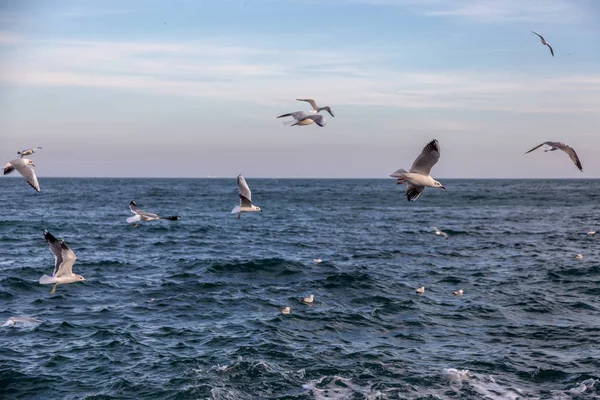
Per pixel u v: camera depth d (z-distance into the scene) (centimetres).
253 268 3522
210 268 3503
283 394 1777
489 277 3422
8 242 4712
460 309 2697
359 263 3909
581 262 3934
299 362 2012
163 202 11031
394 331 2388
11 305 2680
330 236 5531
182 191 16925
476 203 11462
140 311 2606
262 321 2462
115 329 2320
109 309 2627
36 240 4869
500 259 4119
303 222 7050
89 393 1770
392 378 1892
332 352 2119
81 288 3005
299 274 3412
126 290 2973
